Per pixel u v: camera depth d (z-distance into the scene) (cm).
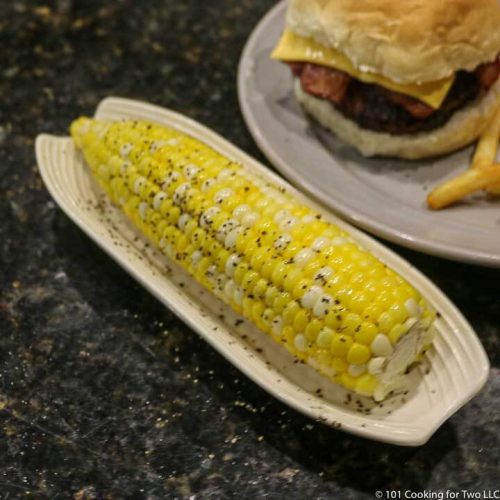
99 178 43
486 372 35
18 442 38
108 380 40
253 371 37
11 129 51
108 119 47
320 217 39
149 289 40
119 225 44
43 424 39
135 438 38
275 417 38
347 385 36
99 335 42
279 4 53
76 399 39
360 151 46
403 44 42
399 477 36
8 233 46
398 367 35
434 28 42
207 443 38
